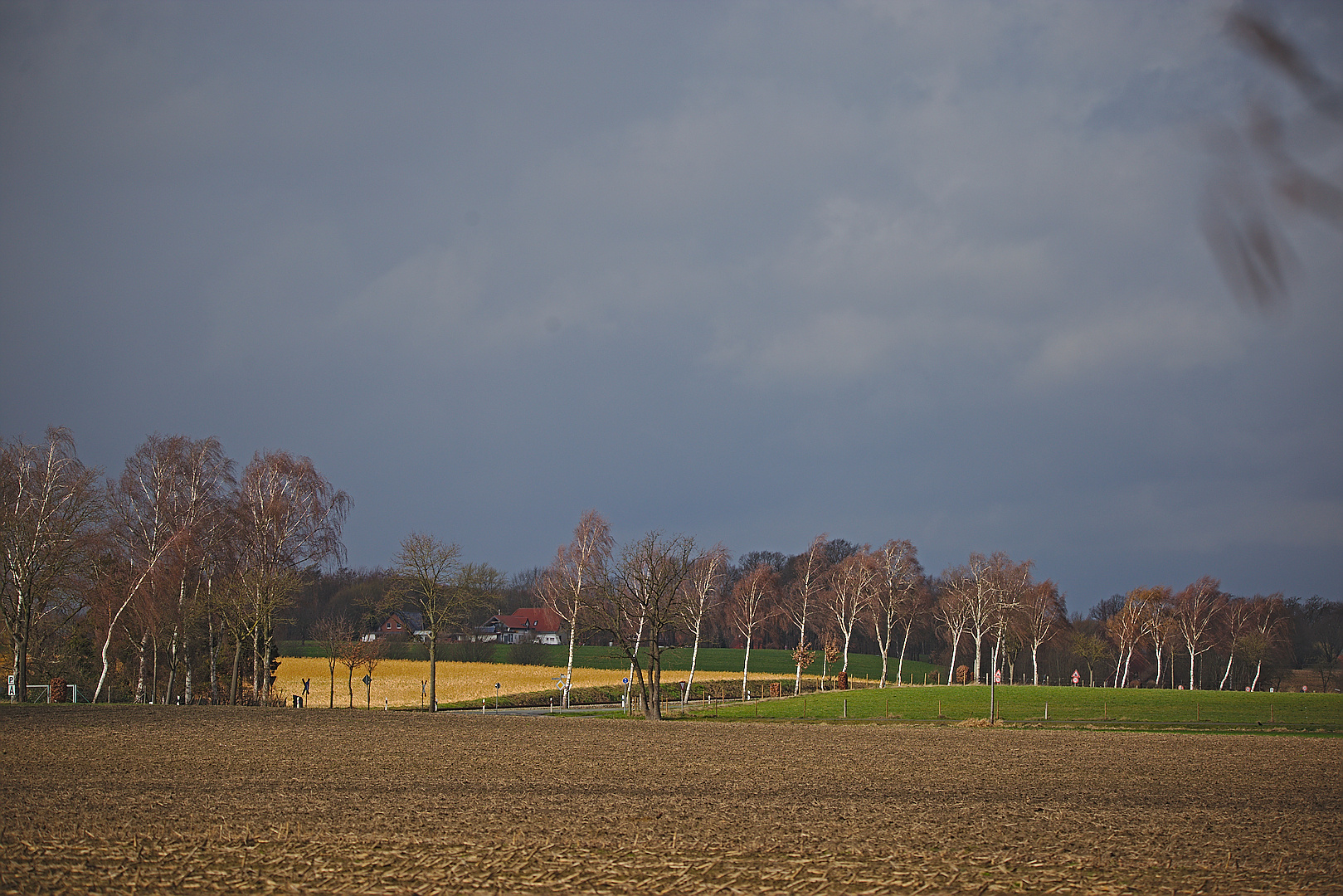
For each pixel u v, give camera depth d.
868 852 20.03
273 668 72.19
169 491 64.06
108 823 22.06
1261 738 49.00
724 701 87.38
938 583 131.00
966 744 45.19
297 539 67.56
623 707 71.31
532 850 19.84
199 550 62.66
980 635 104.38
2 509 59.00
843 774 33.28
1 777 29.14
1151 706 69.19
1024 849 20.53
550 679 100.81
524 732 48.66
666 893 16.73
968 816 24.77
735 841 20.98
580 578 75.94
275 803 25.17
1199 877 18.17
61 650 72.19
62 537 60.28
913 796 28.38
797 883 17.47
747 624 98.75
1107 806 26.73
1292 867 19.00
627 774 32.47
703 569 81.81
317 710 61.91
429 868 18.22
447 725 51.81
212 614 65.88
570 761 36.09
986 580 105.94
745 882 17.53
